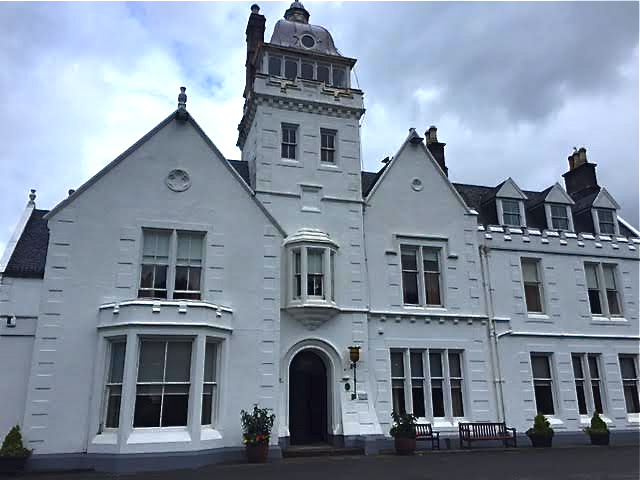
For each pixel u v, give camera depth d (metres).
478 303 22.30
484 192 27.58
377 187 22.39
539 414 21.02
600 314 24.50
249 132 23.70
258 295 17.70
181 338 15.77
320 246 19.78
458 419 20.62
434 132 27.98
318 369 19.77
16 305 17.17
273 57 23.28
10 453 13.90
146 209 17.33
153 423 15.10
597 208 26.36
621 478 12.34
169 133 18.30
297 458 16.81
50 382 15.12
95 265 16.39
